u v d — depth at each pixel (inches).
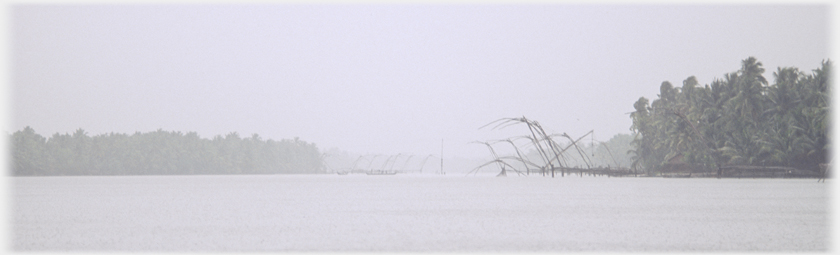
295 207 1460.4
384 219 1156.5
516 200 1702.8
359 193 2218.3
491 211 1322.6
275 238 893.8
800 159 3425.2
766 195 1781.5
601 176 4972.9
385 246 817.5
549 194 2025.1
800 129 3331.7
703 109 4141.2
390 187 2906.0
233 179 5300.2
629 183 3090.6
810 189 2113.7
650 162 4877.0
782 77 3767.2
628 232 943.0
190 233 949.2
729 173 3732.8
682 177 4185.5
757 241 844.0
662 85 5196.9
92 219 1160.2
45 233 952.9
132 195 2086.6
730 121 3782.0
